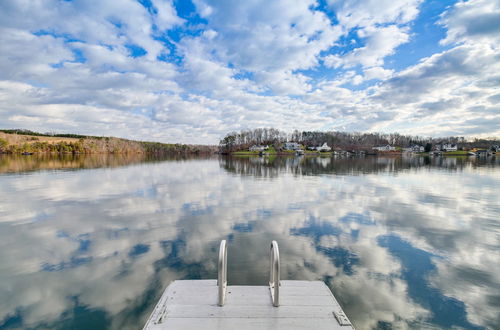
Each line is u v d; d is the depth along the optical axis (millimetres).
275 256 4086
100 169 34094
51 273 6145
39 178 24391
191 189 18469
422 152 120375
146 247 7684
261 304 4195
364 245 7898
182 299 4270
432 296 5277
